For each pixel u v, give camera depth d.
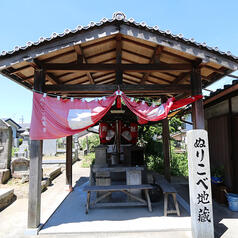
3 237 3.68
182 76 5.32
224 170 5.70
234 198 4.71
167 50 4.24
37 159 3.92
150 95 7.17
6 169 7.73
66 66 4.20
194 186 3.46
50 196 6.27
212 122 6.56
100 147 5.87
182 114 7.84
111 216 4.41
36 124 3.88
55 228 3.86
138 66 4.27
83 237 3.57
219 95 5.45
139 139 11.77
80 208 4.97
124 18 3.61
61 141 25.00
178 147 17.20
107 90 4.24
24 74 4.60
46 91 4.17
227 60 3.90
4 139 8.01
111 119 7.76
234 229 3.81
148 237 3.54
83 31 3.63
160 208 4.88
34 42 3.59
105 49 4.58
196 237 3.33
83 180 8.59
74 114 3.96
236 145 5.30
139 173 5.29
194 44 3.75
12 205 5.62
